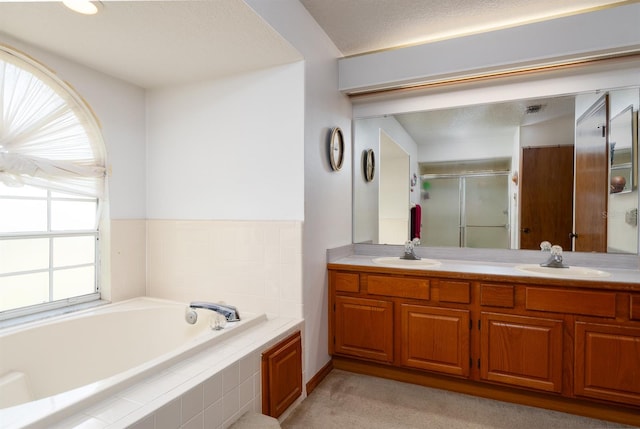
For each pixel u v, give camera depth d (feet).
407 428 5.98
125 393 4.13
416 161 9.39
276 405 5.91
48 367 6.05
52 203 7.11
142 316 7.41
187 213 8.27
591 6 7.29
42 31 5.86
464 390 7.22
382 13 7.45
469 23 7.92
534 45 7.32
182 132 8.30
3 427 3.26
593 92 7.74
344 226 9.43
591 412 6.32
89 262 7.77
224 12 5.31
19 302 6.61
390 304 7.58
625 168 7.54
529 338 6.50
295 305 7.09
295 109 7.11
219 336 5.75
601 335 6.04
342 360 8.33
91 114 7.43
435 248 9.23
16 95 6.24
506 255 8.55
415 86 8.98
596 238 7.79
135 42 6.27
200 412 4.43
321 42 7.96
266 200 7.39
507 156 8.57
